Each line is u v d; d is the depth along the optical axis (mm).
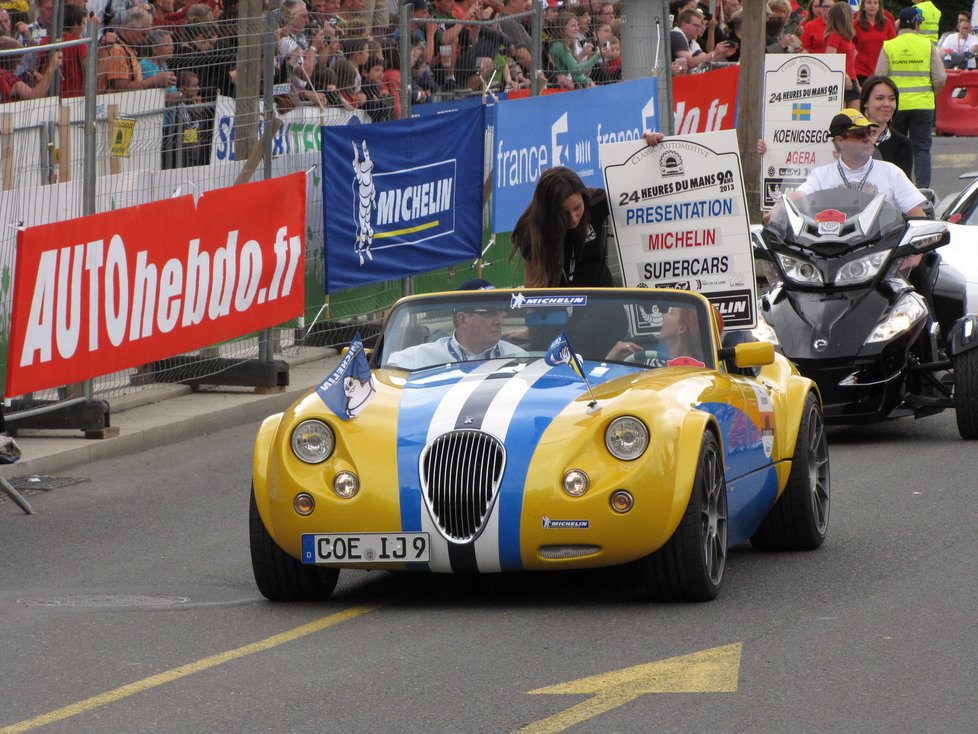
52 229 33688
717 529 22594
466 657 19406
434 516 21094
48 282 33656
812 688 17781
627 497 20828
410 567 21391
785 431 25625
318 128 45062
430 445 21453
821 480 26797
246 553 27078
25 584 24906
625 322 25031
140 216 36594
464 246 50438
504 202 52438
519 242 29734
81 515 30672
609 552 21000
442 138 48750
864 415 35906
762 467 24500
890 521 28109
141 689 18266
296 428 21953
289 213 42219
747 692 17656
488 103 52781
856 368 35500
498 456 21234
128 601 23297
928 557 25031
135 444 37625
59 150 36094
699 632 20359
